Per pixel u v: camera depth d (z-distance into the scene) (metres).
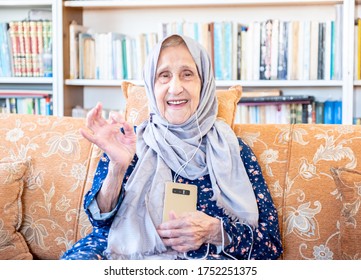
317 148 1.79
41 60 3.01
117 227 1.66
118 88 3.25
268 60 2.85
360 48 2.77
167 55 1.80
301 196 1.74
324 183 1.73
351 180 1.62
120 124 1.62
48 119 1.99
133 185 1.72
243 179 1.74
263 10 3.07
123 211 1.68
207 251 1.63
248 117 2.89
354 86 2.98
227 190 1.71
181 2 2.91
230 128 1.87
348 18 2.74
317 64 2.82
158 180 1.73
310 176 1.75
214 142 1.79
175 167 1.76
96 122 1.60
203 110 1.85
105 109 3.19
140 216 1.69
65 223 1.83
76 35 3.04
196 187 1.72
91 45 3.02
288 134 1.85
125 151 1.61
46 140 1.93
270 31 2.84
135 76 2.97
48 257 1.85
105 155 1.77
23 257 1.80
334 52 2.80
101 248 1.65
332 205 1.71
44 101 3.05
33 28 3.00
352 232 1.59
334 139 1.79
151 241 1.64
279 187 1.77
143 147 1.82
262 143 1.85
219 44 2.86
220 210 1.71
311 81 2.79
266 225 1.68
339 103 2.85
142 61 2.95
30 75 3.04
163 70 1.80
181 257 1.63
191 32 2.88
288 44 2.83
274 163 1.81
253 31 2.85
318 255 1.69
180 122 1.81
